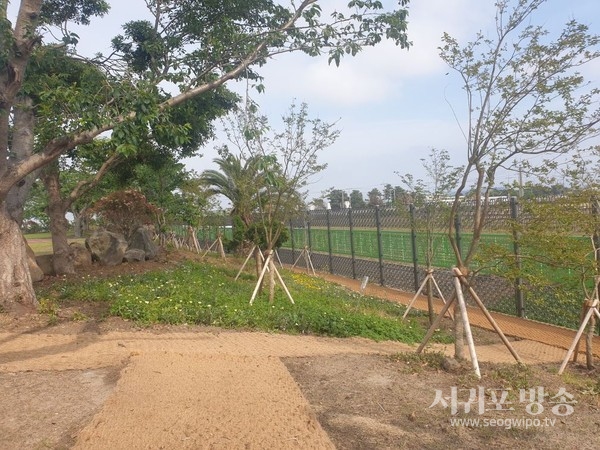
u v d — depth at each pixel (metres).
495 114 6.29
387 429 4.43
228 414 4.56
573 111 6.04
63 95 7.83
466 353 7.84
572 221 6.63
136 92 8.02
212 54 9.28
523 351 8.13
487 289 11.62
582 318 6.94
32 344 6.95
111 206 17.00
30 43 8.30
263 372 5.79
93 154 14.45
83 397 5.02
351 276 17.97
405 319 10.40
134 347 6.86
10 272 8.51
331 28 9.10
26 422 4.46
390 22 9.00
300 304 10.16
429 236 10.23
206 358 6.30
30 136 9.65
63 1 10.95
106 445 3.96
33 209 39.88
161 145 14.22
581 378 6.45
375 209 15.94
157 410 4.62
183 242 30.36
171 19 10.44
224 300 9.74
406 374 5.91
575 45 6.02
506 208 8.12
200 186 21.59
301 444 4.02
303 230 21.98
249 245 20.36
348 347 7.49
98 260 15.92
